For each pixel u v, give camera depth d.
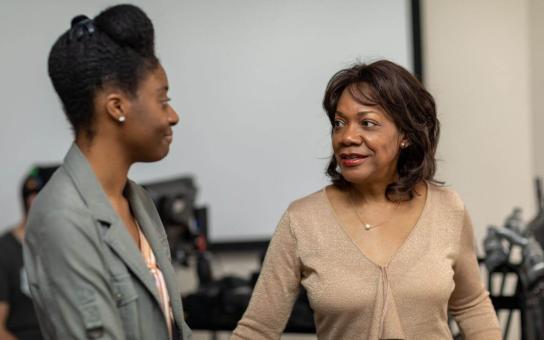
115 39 1.15
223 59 3.66
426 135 1.62
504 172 3.62
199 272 3.03
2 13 3.57
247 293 2.68
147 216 1.33
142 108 1.17
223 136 3.68
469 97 3.60
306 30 3.60
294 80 3.62
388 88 1.55
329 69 3.59
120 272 1.17
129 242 1.19
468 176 3.63
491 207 3.63
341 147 1.59
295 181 3.64
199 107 3.68
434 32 3.60
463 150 3.62
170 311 1.29
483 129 3.61
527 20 3.56
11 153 3.60
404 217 1.64
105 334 1.12
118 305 1.17
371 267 1.57
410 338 1.54
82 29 1.15
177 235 2.74
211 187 3.70
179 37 3.67
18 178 3.59
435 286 1.54
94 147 1.19
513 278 3.54
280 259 1.66
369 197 1.66
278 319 1.67
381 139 1.57
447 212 1.65
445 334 1.59
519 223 2.40
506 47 3.57
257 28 3.63
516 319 3.57
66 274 1.11
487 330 1.67
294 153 3.63
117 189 1.24
